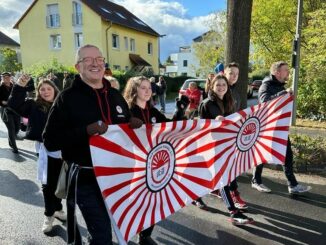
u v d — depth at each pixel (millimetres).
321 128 9422
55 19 30609
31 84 7562
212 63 33375
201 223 3955
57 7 30172
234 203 4129
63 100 2389
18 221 4066
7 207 4496
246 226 3836
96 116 2428
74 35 29828
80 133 2203
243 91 6344
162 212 2852
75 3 29406
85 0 28766
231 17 6234
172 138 2824
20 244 3525
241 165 3896
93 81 2479
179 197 3025
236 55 6262
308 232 3680
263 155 4145
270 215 4094
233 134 3609
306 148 5871
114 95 2631
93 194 2381
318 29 10289
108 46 29594
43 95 3717
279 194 4730
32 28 31500
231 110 3990
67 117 2369
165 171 2850
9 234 3740
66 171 2525
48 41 31000
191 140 3064
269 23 14781
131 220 2566
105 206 2410
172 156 2904
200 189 3262
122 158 2430
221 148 3480
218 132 3365
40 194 4973
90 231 2357
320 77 10375
